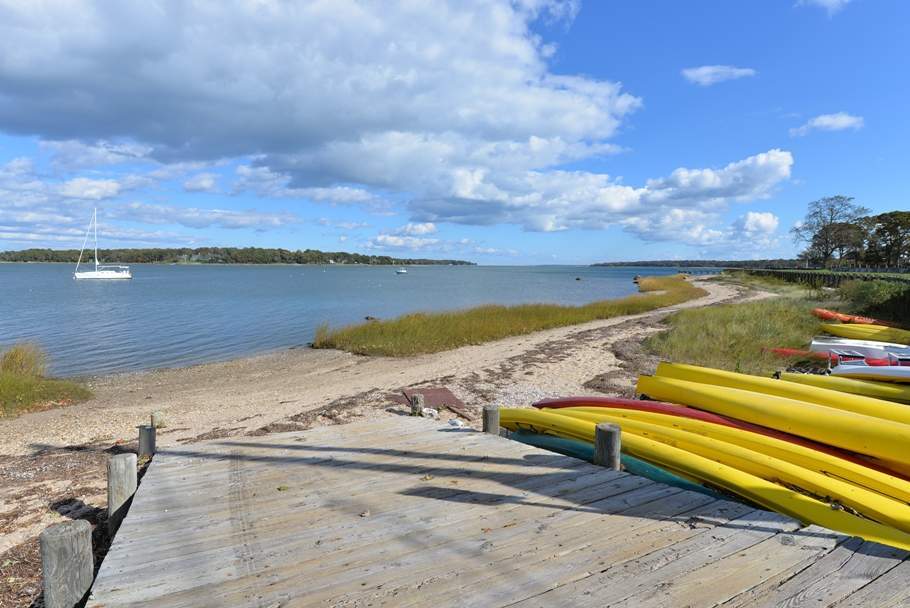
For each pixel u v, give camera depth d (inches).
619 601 92.5
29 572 151.9
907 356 383.6
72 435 306.2
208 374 528.1
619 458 166.4
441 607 92.0
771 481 157.2
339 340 655.8
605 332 703.1
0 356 502.0
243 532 123.3
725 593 94.2
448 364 504.1
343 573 104.2
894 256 2787.9
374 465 170.4
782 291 1625.2
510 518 128.6
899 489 153.0
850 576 99.3
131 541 119.3
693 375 265.9
